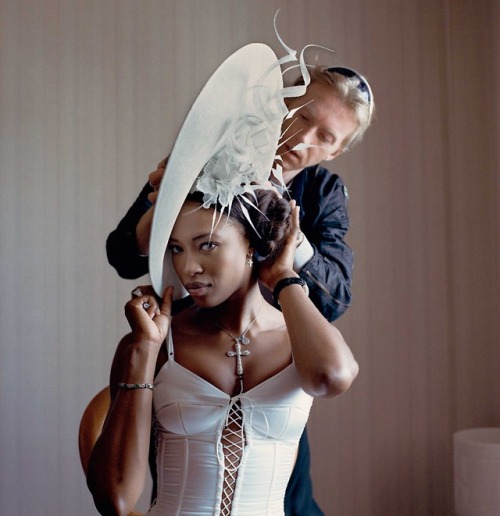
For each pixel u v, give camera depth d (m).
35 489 3.49
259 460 1.63
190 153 1.48
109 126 3.58
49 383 3.52
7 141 3.50
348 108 2.19
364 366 3.69
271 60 1.60
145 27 3.61
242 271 1.60
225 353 1.66
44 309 3.52
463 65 3.75
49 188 3.53
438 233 3.76
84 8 3.57
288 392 1.64
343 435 3.68
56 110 3.54
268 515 1.66
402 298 3.72
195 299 1.59
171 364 1.64
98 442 1.54
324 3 3.70
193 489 1.61
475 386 3.72
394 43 3.75
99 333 3.56
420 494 3.72
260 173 1.62
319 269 2.14
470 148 3.74
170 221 1.51
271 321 1.72
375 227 3.71
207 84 1.46
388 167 3.73
